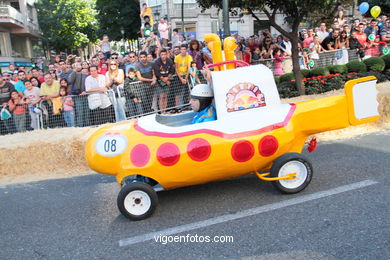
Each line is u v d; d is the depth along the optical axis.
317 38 12.02
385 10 21.66
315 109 4.71
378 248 3.32
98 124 8.65
